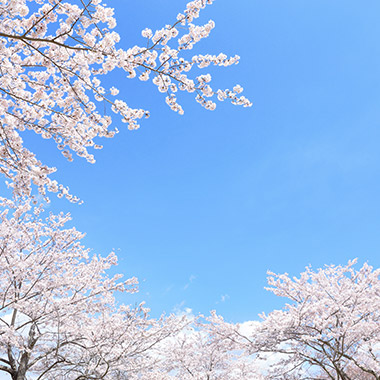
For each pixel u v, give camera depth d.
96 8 3.65
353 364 9.13
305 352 9.56
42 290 8.70
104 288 9.52
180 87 4.36
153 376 10.14
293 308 9.64
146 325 9.80
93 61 3.89
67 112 4.67
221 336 10.78
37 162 4.53
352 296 9.60
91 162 4.99
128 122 4.41
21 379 8.21
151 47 3.97
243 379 12.59
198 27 4.11
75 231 9.57
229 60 4.32
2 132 4.42
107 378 8.95
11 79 4.33
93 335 8.84
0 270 8.13
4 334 7.69
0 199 8.14
